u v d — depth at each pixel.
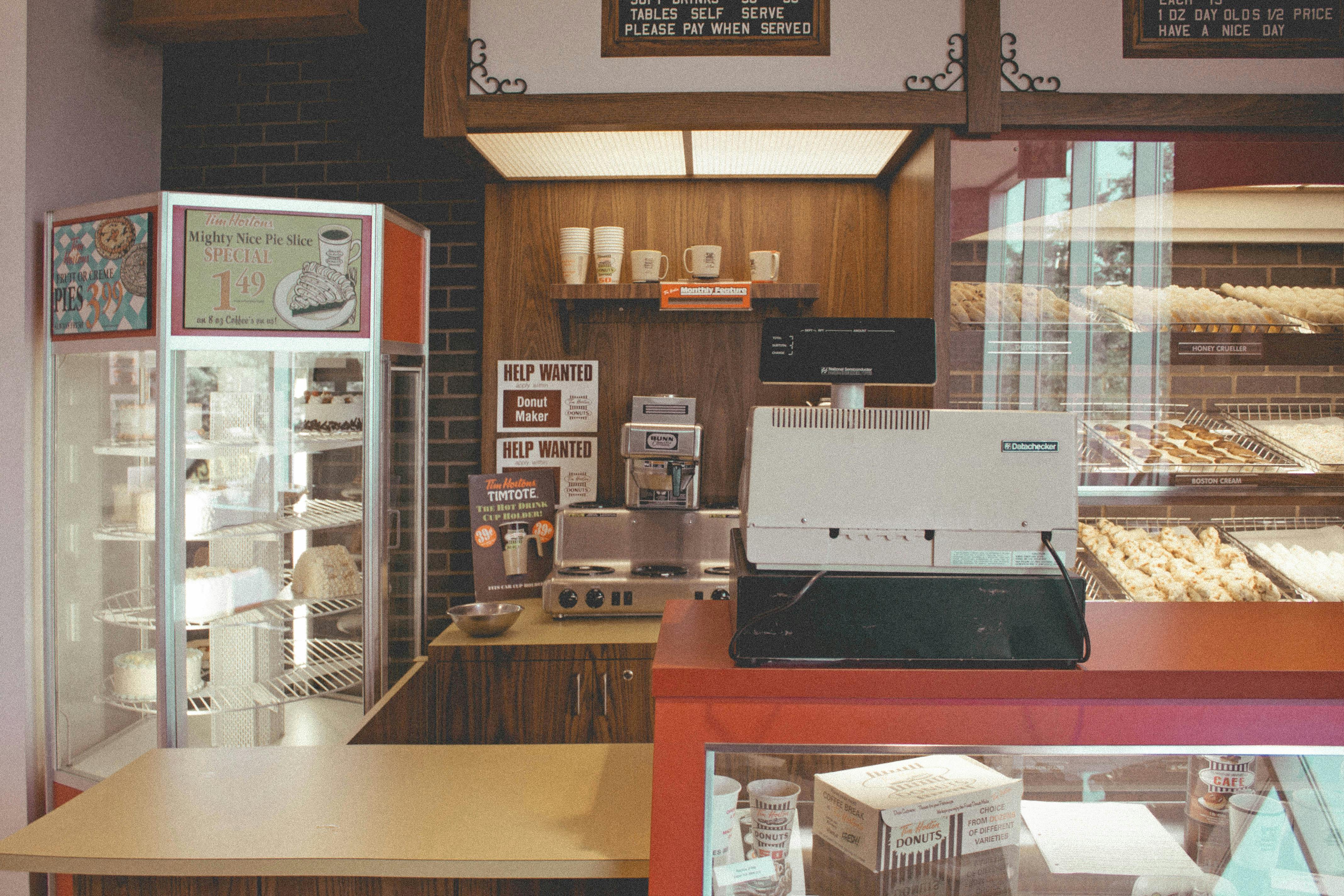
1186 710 1.20
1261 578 2.43
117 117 3.02
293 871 1.23
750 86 2.47
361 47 3.26
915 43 2.45
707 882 1.21
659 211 3.11
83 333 2.57
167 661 2.44
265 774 1.53
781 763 1.27
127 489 2.65
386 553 2.63
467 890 1.32
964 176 2.50
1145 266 2.56
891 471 1.25
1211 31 2.45
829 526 1.24
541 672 2.54
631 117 2.47
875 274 3.09
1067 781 1.29
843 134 2.56
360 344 2.54
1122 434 2.55
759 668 1.21
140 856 1.23
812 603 1.22
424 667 2.53
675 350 3.14
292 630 2.79
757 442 1.25
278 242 2.47
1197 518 2.75
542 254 3.13
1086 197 2.52
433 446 3.22
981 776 1.29
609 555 2.88
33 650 2.71
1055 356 2.53
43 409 2.66
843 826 1.28
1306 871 1.26
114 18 2.99
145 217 2.43
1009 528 1.24
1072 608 1.21
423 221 3.23
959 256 2.51
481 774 1.53
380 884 1.31
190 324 2.41
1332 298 2.57
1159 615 1.53
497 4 2.50
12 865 1.23
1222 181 2.53
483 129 2.51
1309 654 1.28
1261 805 1.28
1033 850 1.29
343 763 1.58
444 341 3.22
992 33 2.44
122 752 2.75
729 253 3.11
